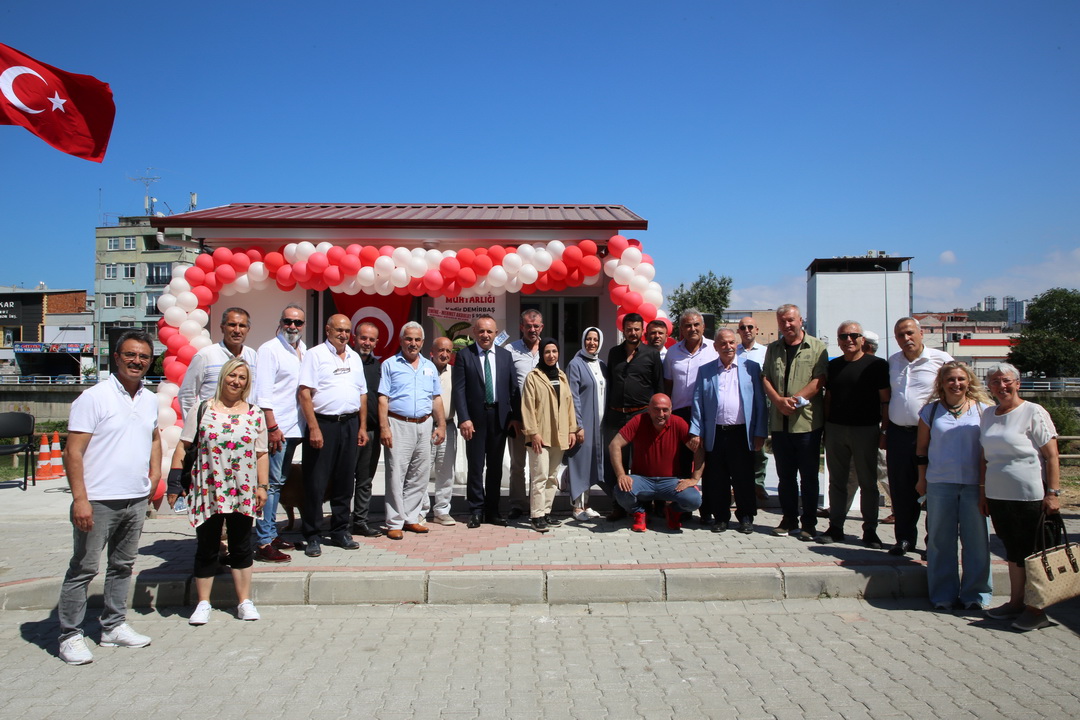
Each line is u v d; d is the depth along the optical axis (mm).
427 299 9578
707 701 3637
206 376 5754
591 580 5273
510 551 5945
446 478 6992
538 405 6582
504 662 4180
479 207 11422
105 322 58750
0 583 5402
